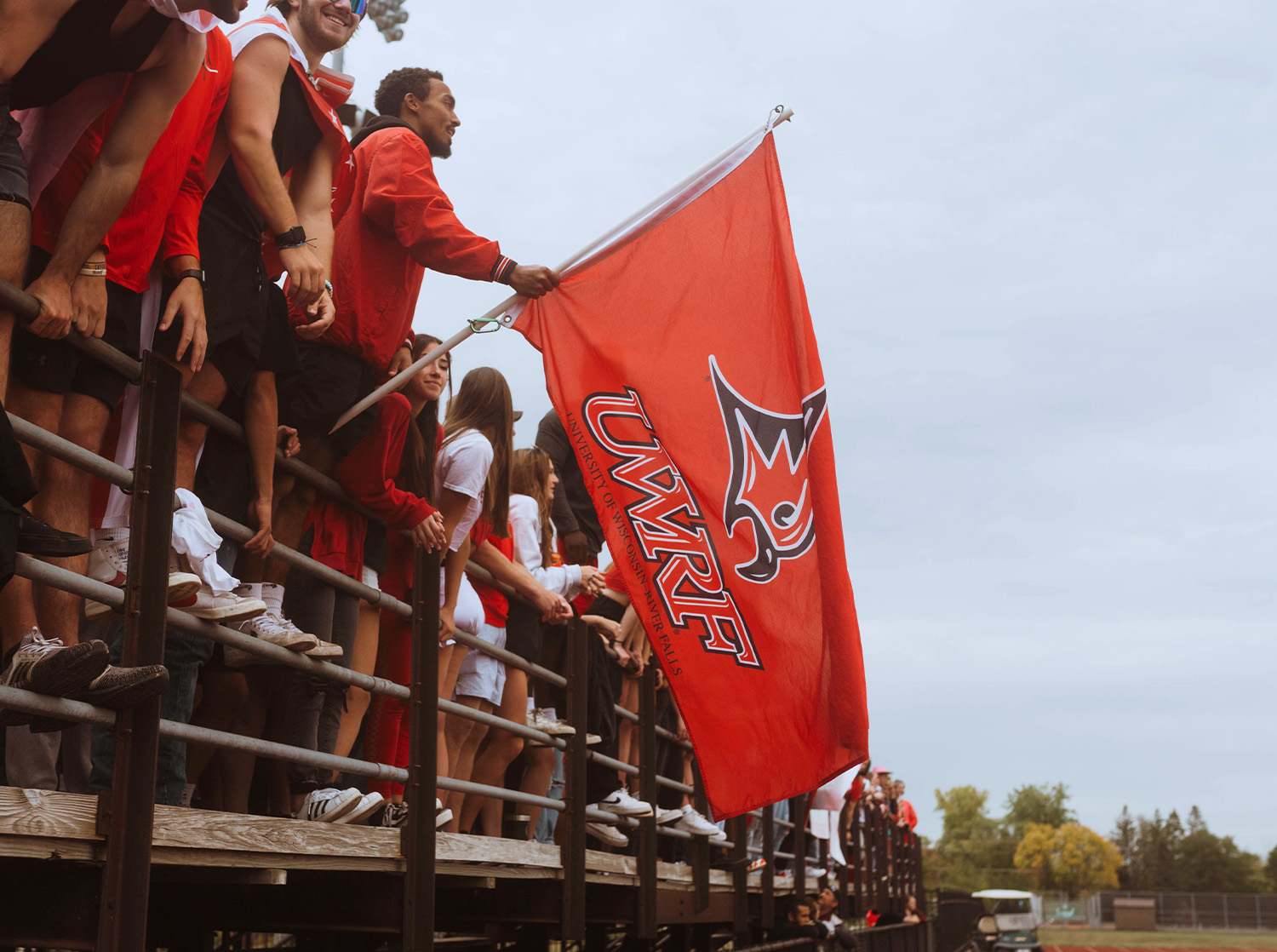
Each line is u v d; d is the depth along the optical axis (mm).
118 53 2670
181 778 3156
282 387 3826
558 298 5137
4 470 2176
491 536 5516
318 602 3924
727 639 5074
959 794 136375
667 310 5246
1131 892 82938
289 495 3904
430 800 4070
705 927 9977
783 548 5141
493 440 5164
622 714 6828
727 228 5379
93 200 2650
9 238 2543
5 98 2600
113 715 2570
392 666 4633
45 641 2479
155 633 2680
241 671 3934
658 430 5148
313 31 3979
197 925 4590
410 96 4688
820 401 5234
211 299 3195
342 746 4273
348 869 3750
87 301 2719
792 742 5016
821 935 10695
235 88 3379
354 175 4188
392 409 4055
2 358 2514
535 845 5301
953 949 28984
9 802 2350
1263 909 79875
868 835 16547
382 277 4219
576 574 6133
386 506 4055
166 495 2746
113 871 2547
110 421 3307
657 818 7305
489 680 5418
